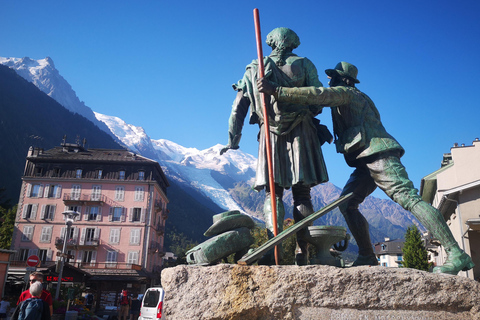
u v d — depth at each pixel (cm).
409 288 328
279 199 441
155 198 5494
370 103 454
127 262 5100
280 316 328
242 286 338
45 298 616
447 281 329
